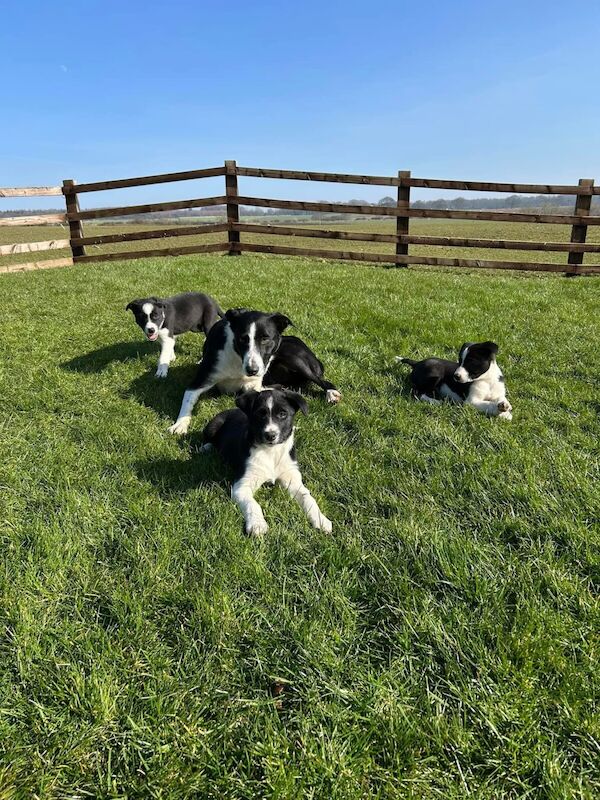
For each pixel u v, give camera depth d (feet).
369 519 5.00
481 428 7.02
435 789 2.76
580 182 19.86
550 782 2.75
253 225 23.00
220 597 3.91
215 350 8.21
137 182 22.53
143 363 9.77
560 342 10.82
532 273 21.27
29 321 11.99
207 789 2.77
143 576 4.16
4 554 4.48
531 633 3.62
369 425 7.13
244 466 5.59
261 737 3.00
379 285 16.61
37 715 3.12
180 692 3.26
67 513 4.93
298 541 4.66
